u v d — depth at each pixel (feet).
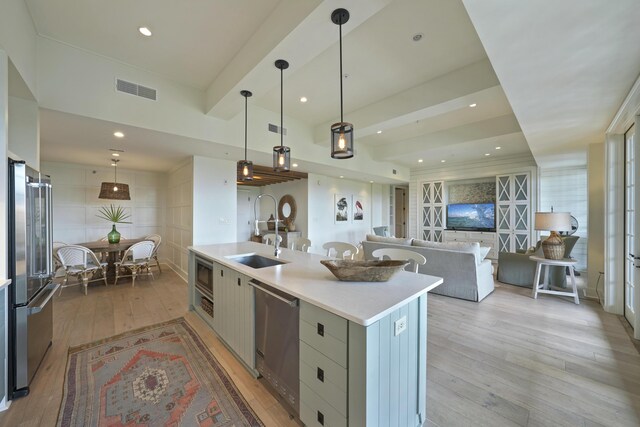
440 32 8.38
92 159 16.57
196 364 7.44
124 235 19.93
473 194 25.27
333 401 4.51
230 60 9.92
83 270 13.69
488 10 4.72
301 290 5.28
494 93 10.07
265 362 6.41
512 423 5.39
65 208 17.79
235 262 8.07
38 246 7.38
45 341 7.80
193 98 11.89
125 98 10.12
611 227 10.89
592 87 7.43
